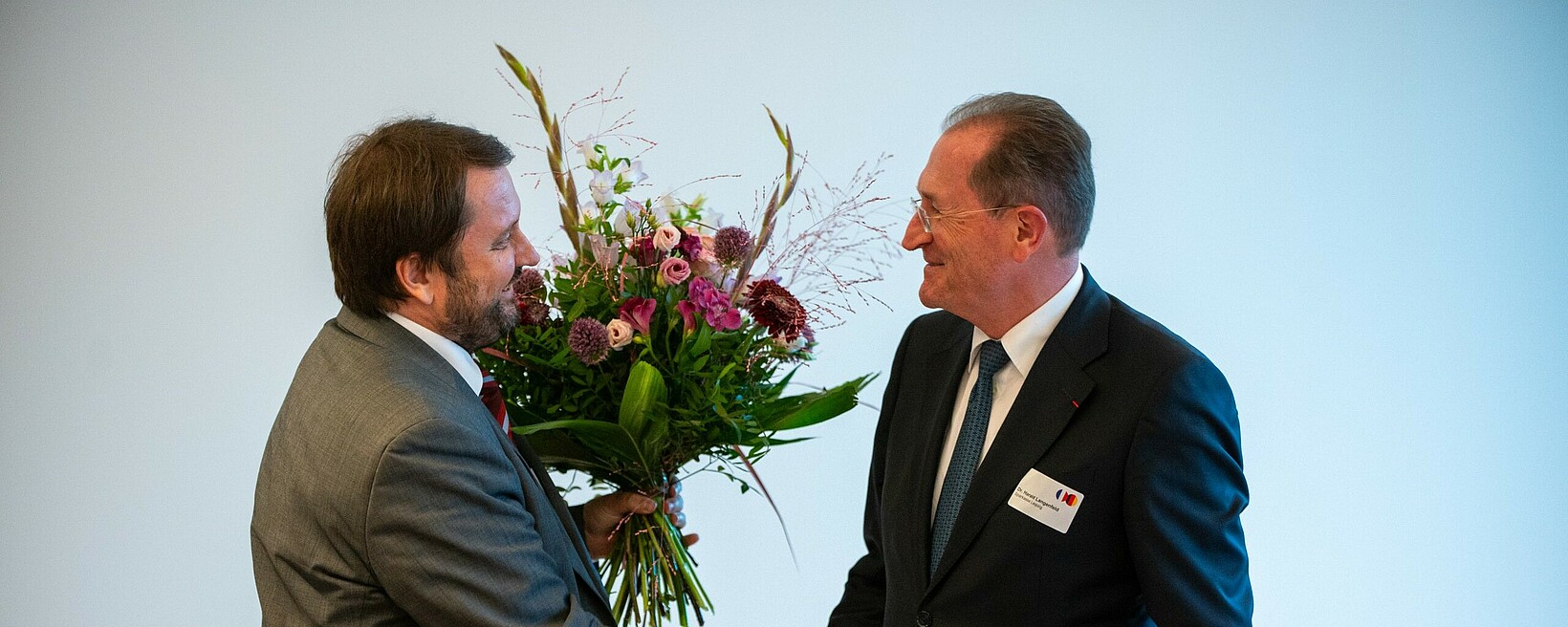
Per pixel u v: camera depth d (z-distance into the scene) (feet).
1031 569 4.83
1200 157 9.77
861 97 9.97
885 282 9.73
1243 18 9.71
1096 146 9.82
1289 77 9.67
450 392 4.59
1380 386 9.62
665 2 10.05
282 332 10.46
